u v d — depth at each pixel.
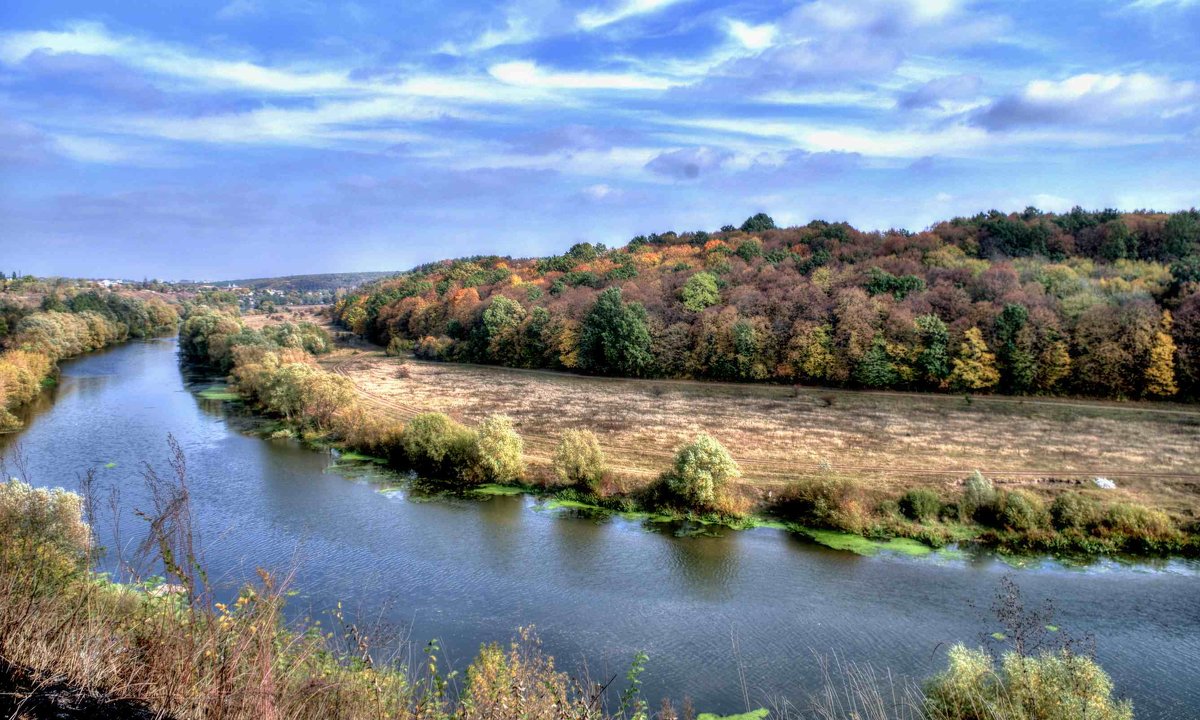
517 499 49.88
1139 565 39.59
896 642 30.70
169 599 8.20
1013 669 19.47
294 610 30.86
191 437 64.94
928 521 44.66
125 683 7.27
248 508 45.75
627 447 63.31
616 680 27.14
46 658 7.45
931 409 80.31
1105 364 81.50
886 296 98.88
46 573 9.10
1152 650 30.42
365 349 153.50
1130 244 109.44
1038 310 86.50
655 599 34.69
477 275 173.00
